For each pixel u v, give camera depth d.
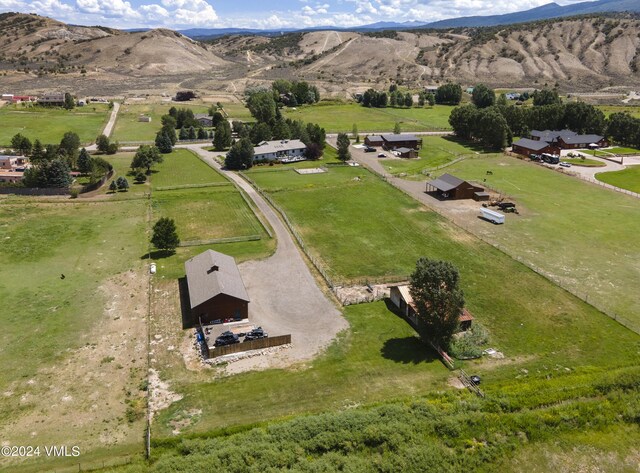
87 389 44.88
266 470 34.44
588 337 53.97
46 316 56.75
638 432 41.19
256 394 44.50
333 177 118.12
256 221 88.06
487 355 50.94
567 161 134.50
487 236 82.00
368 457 37.06
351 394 44.66
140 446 38.03
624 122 156.38
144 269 68.75
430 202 99.88
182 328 55.06
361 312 59.22
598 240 80.31
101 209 93.06
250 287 64.25
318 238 80.81
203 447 36.81
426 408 41.41
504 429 40.34
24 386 45.06
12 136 154.00
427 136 173.62
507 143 150.25
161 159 124.25
